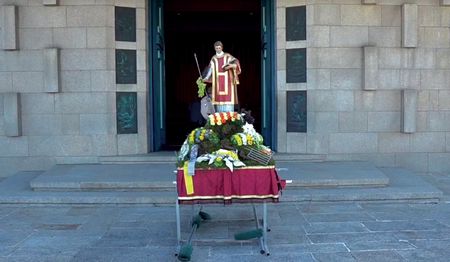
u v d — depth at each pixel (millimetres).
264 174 5000
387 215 6277
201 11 12203
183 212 6523
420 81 8852
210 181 4988
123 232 5715
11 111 8633
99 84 8688
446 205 6797
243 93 14578
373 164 8508
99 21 8609
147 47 9141
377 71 8719
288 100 8961
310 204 6828
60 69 8664
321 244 5180
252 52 14578
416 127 8875
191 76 14656
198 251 5039
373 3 8648
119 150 8828
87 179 7363
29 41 8625
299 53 8828
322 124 8781
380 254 4852
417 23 8734
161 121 9609
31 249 5129
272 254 4906
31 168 8797
